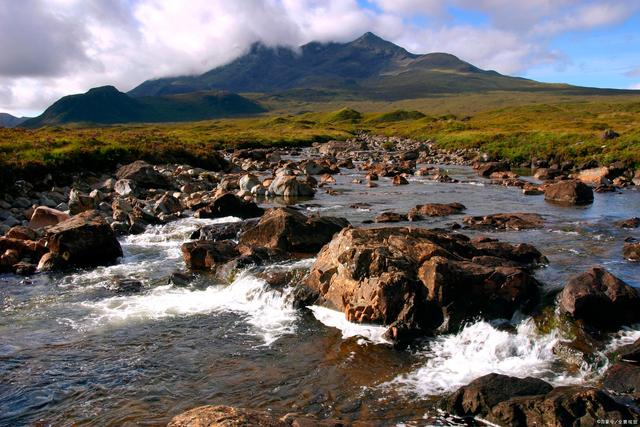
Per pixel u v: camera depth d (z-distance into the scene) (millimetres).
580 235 29297
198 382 13984
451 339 16391
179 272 23641
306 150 115062
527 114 184250
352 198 45906
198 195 43375
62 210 35719
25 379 14164
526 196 46969
